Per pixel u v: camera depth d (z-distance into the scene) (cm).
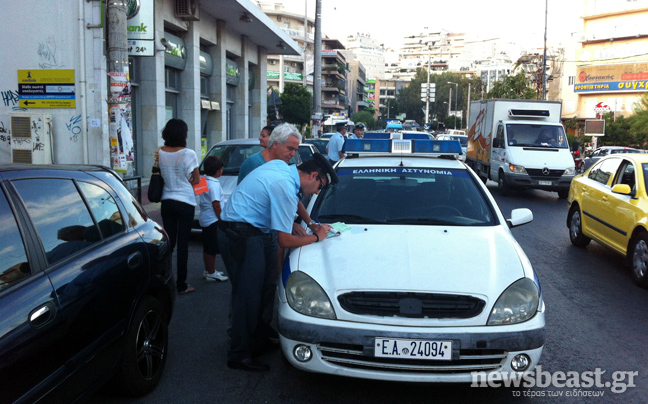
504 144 1598
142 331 354
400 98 10294
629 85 5544
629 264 679
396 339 318
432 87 3331
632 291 625
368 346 321
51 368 254
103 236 326
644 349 451
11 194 267
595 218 789
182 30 1677
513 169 1528
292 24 9081
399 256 363
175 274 669
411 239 391
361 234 403
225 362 412
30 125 977
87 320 284
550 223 1108
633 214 670
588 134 4678
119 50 809
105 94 997
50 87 988
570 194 910
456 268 348
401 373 324
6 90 998
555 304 571
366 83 14725
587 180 863
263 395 360
